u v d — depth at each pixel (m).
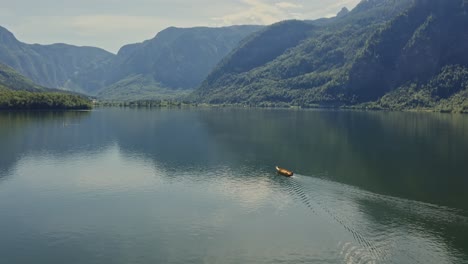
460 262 70.25
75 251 78.44
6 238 84.25
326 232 83.56
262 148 180.00
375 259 71.94
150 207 101.94
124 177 130.62
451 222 87.25
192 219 93.31
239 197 108.38
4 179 128.12
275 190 112.94
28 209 101.06
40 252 78.06
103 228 89.00
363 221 88.06
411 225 85.50
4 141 196.12
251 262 73.31
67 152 171.88
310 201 101.69
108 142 198.75
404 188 112.88
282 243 79.62
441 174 129.25
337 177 125.69
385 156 159.50
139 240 82.75
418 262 70.38
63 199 108.81
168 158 159.88
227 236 83.75
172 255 76.38
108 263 73.75
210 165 146.38
